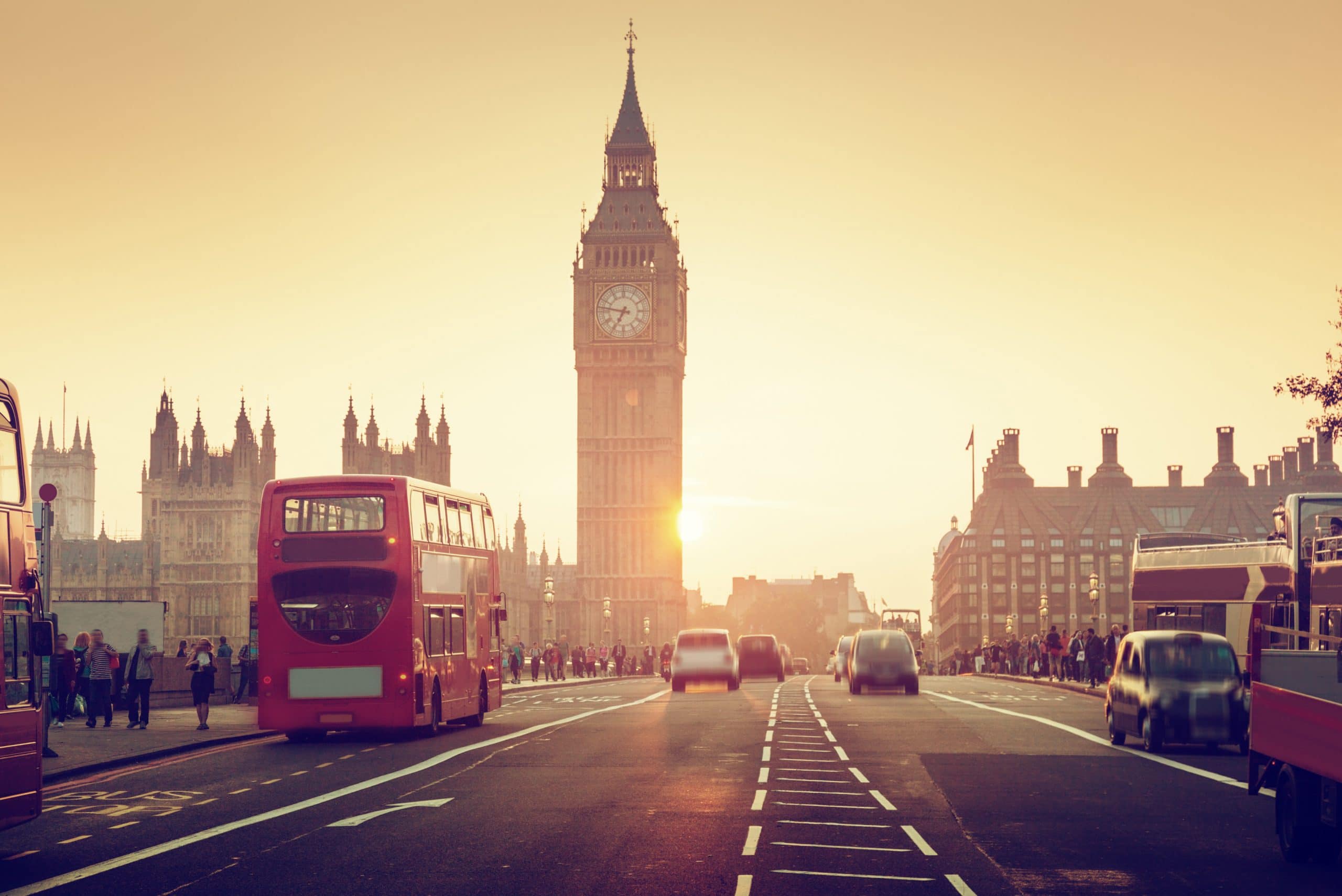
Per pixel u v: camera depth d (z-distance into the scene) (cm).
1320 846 1692
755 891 1515
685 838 1870
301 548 3500
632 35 17650
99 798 2383
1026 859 1742
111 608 5934
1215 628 4247
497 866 1664
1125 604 19188
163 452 14475
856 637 6194
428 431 13875
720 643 6738
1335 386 4075
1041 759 2983
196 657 3875
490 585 4366
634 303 17050
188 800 2339
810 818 2070
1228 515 19288
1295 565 3794
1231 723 3102
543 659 9756
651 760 2916
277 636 3475
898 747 3234
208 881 1580
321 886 1543
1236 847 1852
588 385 17162
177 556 14325
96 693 3959
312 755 3159
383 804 2242
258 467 14550
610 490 17075
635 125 17425
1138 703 3206
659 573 17000
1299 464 19600
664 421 17062
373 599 3481
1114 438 19888
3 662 1769
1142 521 19362
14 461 1870
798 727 3866
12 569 1834
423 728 3669
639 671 13188
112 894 1512
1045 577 19300
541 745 3319
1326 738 1595
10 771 1767
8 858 1766
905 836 1917
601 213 17200
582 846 1808
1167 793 2414
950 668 15300
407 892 1503
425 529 3659
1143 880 1609
